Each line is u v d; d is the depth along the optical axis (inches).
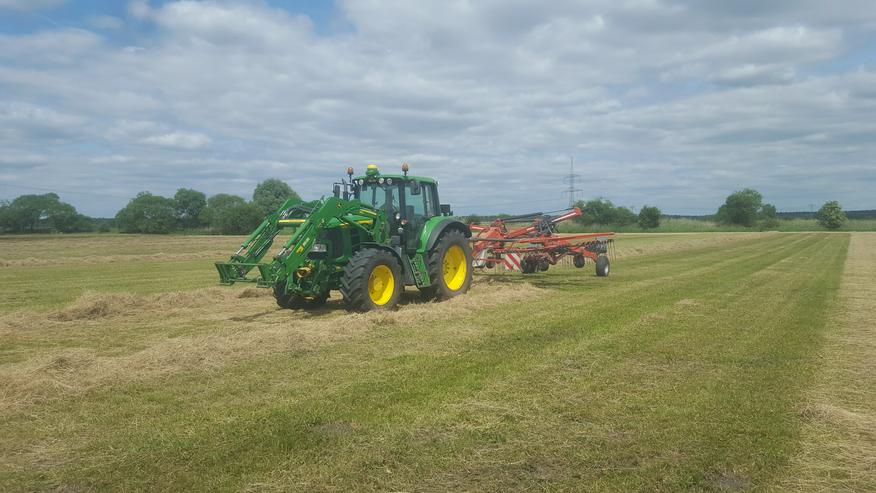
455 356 254.1
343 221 377.1
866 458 148.3
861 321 338.0
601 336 293.9
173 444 158.7
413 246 417.4
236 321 362.6
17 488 134.6
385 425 171.2
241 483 135.9
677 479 136.8
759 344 276.2
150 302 431.2
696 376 221.9
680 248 1157.7
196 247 1395.2
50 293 523.8
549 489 132.2
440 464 145.3
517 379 217.5
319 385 212.7
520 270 632.4
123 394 205.0
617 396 197.5
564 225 2785.4
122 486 135.5
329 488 133.3
